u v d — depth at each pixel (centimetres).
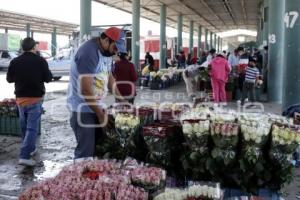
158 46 3091
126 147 396
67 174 301
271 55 1426
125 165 333
